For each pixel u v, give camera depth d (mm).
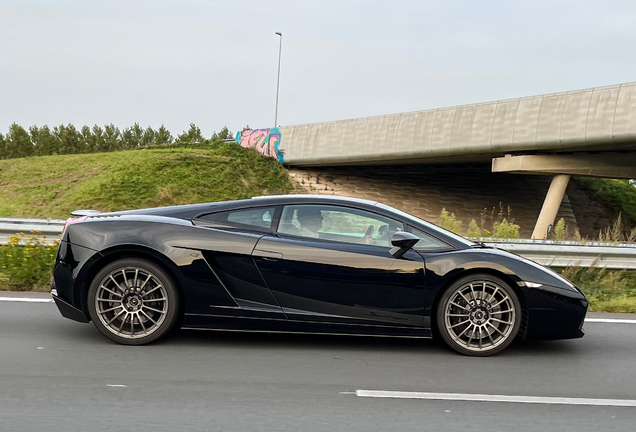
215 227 4629
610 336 5406
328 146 39594
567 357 4625
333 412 3240
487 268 4496
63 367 3895
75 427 2908
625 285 8266
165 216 4711
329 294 4488
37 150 63000
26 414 3057
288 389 3611
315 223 4668
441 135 33312
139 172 35531
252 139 44656
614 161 29469
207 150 41656
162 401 3318
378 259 4496
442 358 4453
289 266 4477
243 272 4492
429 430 3031
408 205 37656
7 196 32969
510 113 29875
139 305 4480
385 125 36469
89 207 30953
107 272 4445
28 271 7164
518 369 4238
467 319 4535
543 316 4500
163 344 4539
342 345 4715
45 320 5230
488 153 31750
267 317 4500
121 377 3725
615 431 3117
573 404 3529
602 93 26156
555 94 28047
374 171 43188
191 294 4465
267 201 4770
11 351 4234
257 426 2996
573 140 27188
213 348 4480
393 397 3535
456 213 36781
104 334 4477
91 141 66375
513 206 38312
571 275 8289
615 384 3975
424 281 4469
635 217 38156
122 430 2885
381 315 4508
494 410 3373
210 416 3113
